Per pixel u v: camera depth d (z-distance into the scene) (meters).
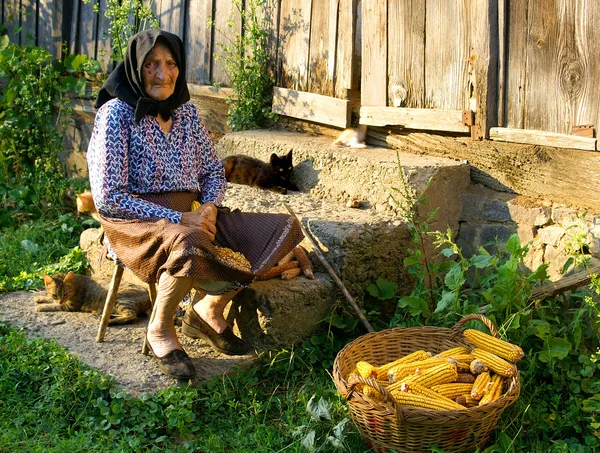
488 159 5.17
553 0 4.67
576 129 4.67
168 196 4.05
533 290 4.32
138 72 3.87
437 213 5.09
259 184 5.78
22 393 3.84
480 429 3.36
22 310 4.86
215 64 6.93
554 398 3.84
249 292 4.36
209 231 3.86
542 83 4.81
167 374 3.95
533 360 3.95
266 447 3.53
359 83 6.02
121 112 3.89
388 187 5.08
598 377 3.95
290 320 4.38
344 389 3.43
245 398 3.96
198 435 3.66
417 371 3.60
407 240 4.98
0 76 8.48
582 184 4.73
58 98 8.33
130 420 3.64
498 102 5.08
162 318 3.96
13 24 8.84
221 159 6.43
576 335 4.04
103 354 4.21
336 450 3.55
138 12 7.07
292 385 4.16
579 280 4.25
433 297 4.66
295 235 4.14
